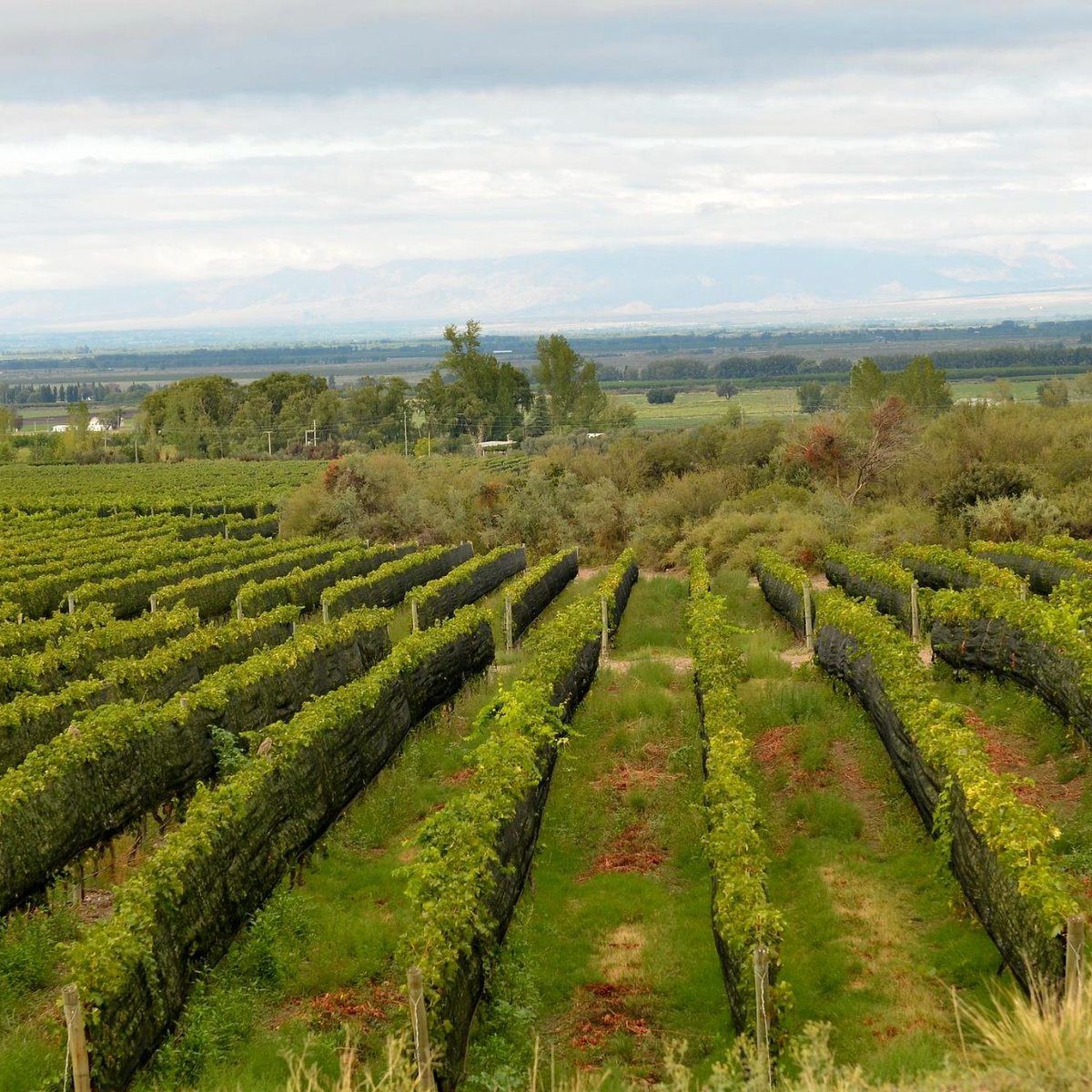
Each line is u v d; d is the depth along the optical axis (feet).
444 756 69.62
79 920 47.03
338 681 80.33
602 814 59.67
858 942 43.27
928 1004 38.24
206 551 149.28
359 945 44.01
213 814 43.60
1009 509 139.74
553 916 47.80
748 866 40.98
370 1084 30.48
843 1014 38.34
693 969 42.63
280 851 48.75
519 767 50.96
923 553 117.50
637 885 50.52
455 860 41.09
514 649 103.76
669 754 68.49
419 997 31.45
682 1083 30.91
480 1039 37.17
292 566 138.31
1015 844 38.81
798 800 57.82
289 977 41.98
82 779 50.75
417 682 72.38
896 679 62.08
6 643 86.69
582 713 77.71
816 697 75.31
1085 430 161.17
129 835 56.65
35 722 62.49
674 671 92.38
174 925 38.34
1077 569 100.42
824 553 140.97
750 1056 30.89
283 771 50.55
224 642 83.10
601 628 97.60
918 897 47.06
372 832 57.57
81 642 81.20
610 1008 40.65
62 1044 35.27
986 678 74.95
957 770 46.52
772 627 113.19
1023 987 36.45
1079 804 52.29
